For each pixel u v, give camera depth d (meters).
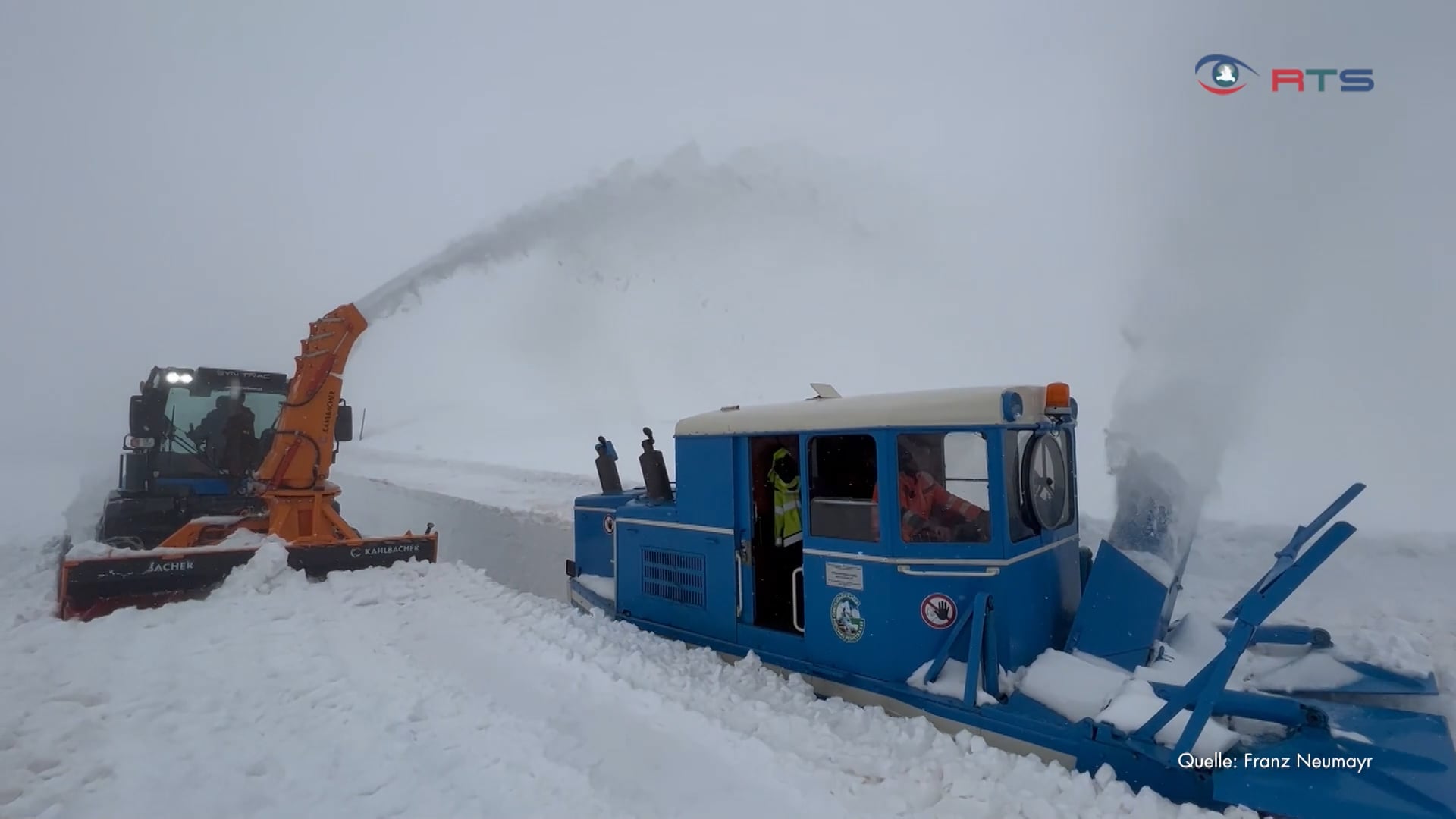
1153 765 3.11
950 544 3.94
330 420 8.02
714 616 5.22
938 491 4.06
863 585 4.20
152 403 9.47
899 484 4.07
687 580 5.45
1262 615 2.90
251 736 4.03
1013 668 3.84
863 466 4.34
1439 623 5.51
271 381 10.33
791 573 5.21
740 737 3.78
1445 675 4.30
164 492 9.27
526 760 3.68
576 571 7.27
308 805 3.35
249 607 6.45
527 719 4.12
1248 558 7.35
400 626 6.03
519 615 6.31
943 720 3.76
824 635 4.41
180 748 3.89
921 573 3.99
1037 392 4.19
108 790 3.49
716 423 5.18
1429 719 3.26
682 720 4.05
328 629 5.95
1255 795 2.83
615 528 6.20
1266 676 3.96
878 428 4.11
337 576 7.36
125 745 3.93
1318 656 4.07
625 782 3.43
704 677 4.60
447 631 5.91
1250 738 3.23
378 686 4.73
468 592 7.05
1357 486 3.53
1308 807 2.75
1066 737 3.36
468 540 11.91
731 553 5.07
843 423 4.27
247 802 3.38
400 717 4.22
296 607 6.48
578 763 3.60
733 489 5.07
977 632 3.72
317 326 8.00
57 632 5.79
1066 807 3.01
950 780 3.29
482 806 3.29
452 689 4.60
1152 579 4.18
